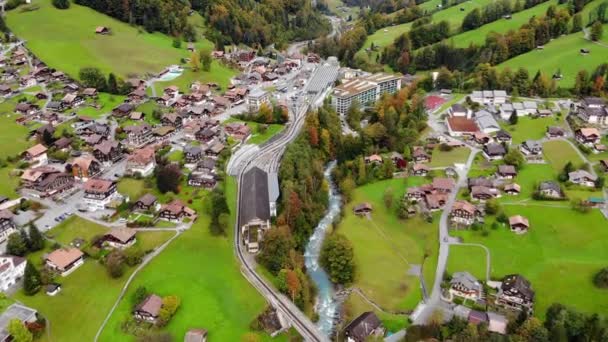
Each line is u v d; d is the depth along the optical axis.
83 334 134.38
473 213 180.62
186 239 171.75
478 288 146.62
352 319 144.75
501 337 126.25
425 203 194.38
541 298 144.25
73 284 149.12
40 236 160.38
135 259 158.25
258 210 182.38
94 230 171.75
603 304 139.75
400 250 174.00
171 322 139.38
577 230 170.12
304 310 148.38
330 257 164.62
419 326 135.62
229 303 147.88
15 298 142.00
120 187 196.50
